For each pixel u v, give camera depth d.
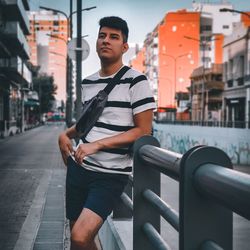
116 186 2.76
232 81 54.84
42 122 104.31
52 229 6.11
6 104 50.72
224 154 1.56
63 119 132.50
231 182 1.26
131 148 2.80
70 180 2.92
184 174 1.55
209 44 114.56
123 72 2.84
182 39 113.06
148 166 2.67
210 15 116.12
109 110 2.80
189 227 1.56
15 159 18.39
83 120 2.88
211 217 1.57
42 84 106.56
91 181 2.79
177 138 27.77
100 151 2.77
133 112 2.75
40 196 9.09
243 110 51.91
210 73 73.00
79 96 18.34
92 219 2.61
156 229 2.69
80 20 18.25
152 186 2.69
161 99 113.38
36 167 15.15
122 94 2.78
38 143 31.11
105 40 2.86
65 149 3.01
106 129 2.80
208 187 1.42
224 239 1.58
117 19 2.87
